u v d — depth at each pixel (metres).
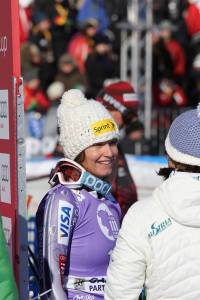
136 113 6.04
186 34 16.61
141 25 15.16
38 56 15.34
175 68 16.30
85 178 4.24
